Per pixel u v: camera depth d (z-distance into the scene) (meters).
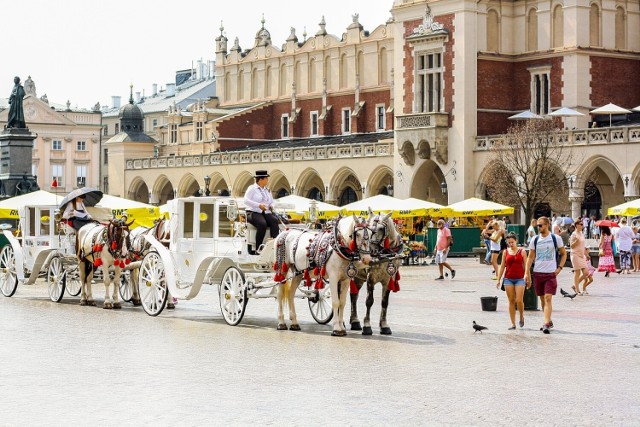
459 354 24.00
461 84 85.19
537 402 18.23
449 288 44.41
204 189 108.38
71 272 37.91
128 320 31.28
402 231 72.44
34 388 19.56
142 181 122.25
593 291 41.97
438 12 86.94
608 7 85.75
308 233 28.41
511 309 28.94
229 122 119.62
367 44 109.69
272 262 29.72
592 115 84.75
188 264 31.72
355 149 94.62
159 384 19.95
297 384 19.97
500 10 87.62
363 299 38.72
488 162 83.19
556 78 85.19
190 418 16.97
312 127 116.31
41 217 39.62
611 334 27.84
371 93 109.69
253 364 22.42
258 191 30.20
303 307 36.09
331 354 23.98
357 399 18.48
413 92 88.81
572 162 77.62
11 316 32.25
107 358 23.20
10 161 72.69
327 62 114.94
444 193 86.81
